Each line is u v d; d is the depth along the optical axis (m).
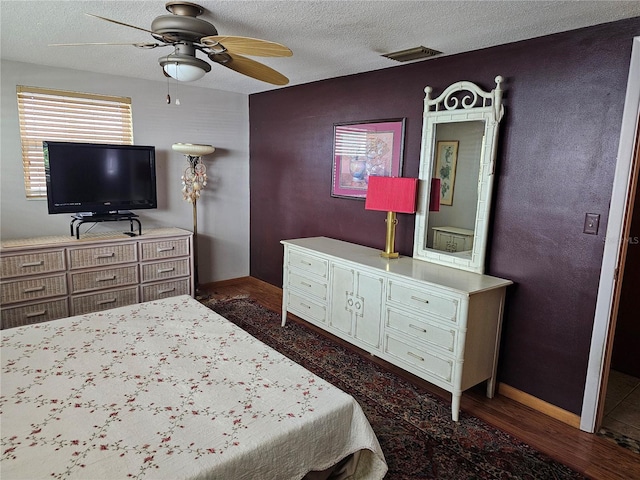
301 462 1.38
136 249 3.66
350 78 3.49
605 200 2.13
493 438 2.20
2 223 3.37
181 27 1.87
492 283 2.39
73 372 1.64
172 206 4.29
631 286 2.96
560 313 2.34
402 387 2.69
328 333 3.53
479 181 2.56
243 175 4.80
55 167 3.30
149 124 4.00
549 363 2.41
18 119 3.33
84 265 3.39
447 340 2.34
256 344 1.96
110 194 3.60
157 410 1.41
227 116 4.55
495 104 2.44
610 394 2.74
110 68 3.48
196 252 4.36
